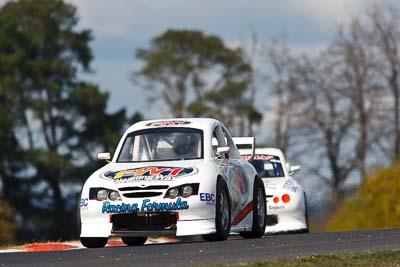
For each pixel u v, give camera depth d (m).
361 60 178.62
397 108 175.38
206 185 45.47
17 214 193.12
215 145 49.91
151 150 48.41
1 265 36.03
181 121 49.94
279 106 182.75
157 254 38.03
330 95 178.75
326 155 174.25
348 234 46.69
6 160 193.50
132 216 45.38
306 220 68.94
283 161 70.25
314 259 33.81
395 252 35.47
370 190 84.81
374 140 172.75
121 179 45.94
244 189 50.06
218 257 36.38
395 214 83.12
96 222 45.72
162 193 45.12
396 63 177.25
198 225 45.09
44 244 51.03
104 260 36.44
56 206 194.25
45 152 191.88
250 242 43.19
